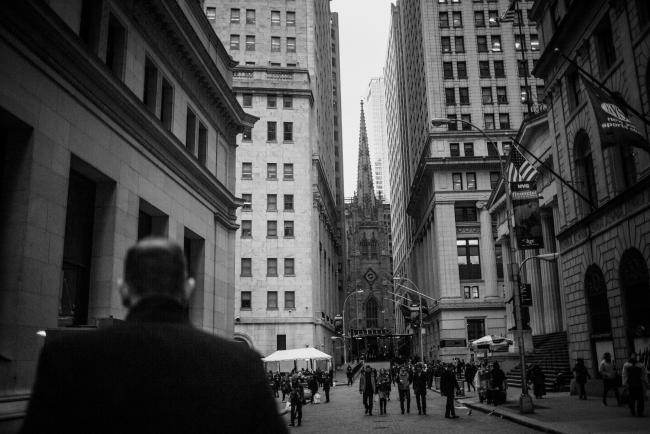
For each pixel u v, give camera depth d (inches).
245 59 2763.3
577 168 1150.3
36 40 602.9
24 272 584.1
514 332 1560.0
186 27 1012.5
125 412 77.3
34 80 613.3
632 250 920.3
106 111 756.0
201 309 1130.0
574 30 1109.7
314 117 2807.6
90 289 760.3
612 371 864.9
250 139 2509.8
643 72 883.4
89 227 772.6
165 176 959.6
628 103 927.7
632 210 910.4
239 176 2474.2
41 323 603.8
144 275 89.4
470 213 2709.2
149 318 86.2
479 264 2662.4
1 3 548.4
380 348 5605.3
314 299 2477.9
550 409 852.6
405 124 4291.3
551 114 1268.5
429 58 2832.2
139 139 854.5
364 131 6259.8
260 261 2404.0
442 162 2657.5
